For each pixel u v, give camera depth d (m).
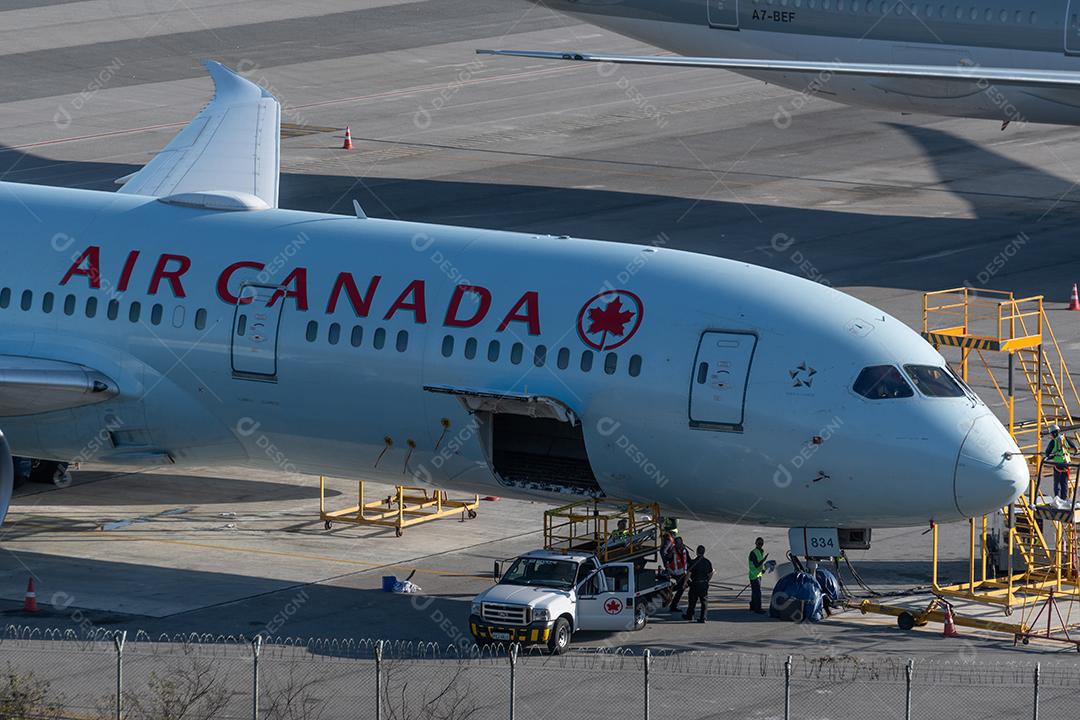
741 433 118.62
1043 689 109.19
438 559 137.25
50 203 146.00
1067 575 130.12
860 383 117.25
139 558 135.75
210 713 102.81
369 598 127.50
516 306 125.06
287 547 139.50
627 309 122.69
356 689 108.88
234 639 118.25
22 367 134.75
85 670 111.50
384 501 150.38
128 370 136.75
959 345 130.75
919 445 115.88
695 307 121.81
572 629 118.31
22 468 153.38
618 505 129.88
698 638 120.19
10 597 126.12
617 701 107.00
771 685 110.12
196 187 171.88
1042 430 139.50
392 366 127.25
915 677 111.50
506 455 133.88
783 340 119.12
